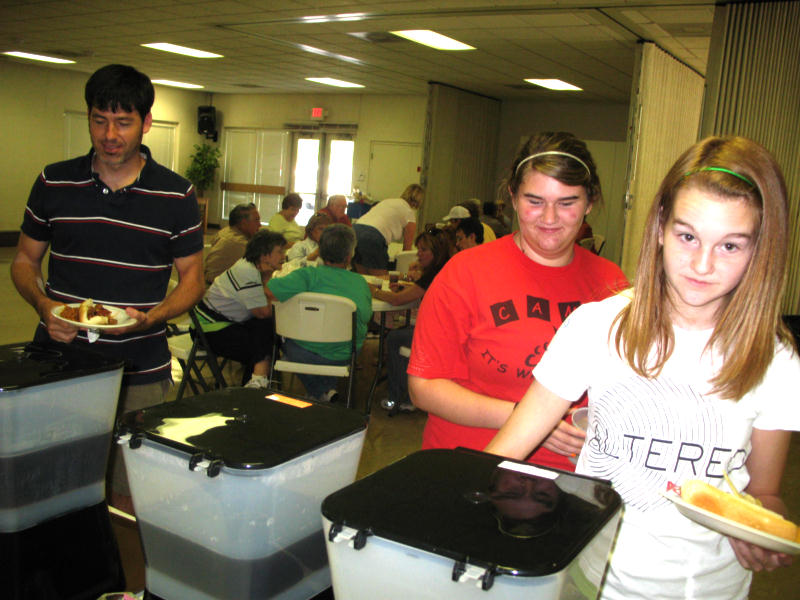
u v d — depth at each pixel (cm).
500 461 84
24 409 104
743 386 89
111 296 180
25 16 778
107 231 177
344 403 439
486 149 1179
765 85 482
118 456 175
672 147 755
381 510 70
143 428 90
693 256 83
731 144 83
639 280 92
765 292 86
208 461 83
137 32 818
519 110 1180
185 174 1477
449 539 64
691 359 92
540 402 101
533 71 870
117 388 118
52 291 182
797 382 92
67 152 1269
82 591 115
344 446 94
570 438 117
